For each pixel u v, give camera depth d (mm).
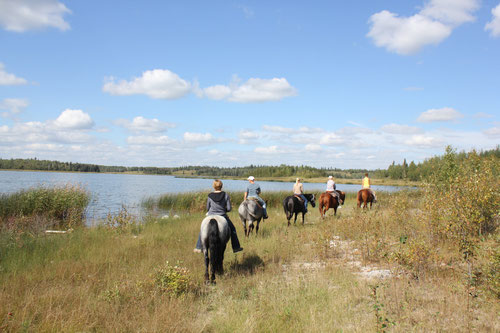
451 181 10094
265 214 11320
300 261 8414
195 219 15609
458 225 8070
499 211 8344
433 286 6004
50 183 19391
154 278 6207
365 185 17828
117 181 83312
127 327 4551
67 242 9875
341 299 5516
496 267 5898
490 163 12383
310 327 4523
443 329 4395
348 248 9438
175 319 4719
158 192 41719
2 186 39375
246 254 8742
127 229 12375
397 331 4359
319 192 29641
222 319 4871
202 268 7508
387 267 7469
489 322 4520
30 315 4742
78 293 5617
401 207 11828
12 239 9617
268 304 5340
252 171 180875
